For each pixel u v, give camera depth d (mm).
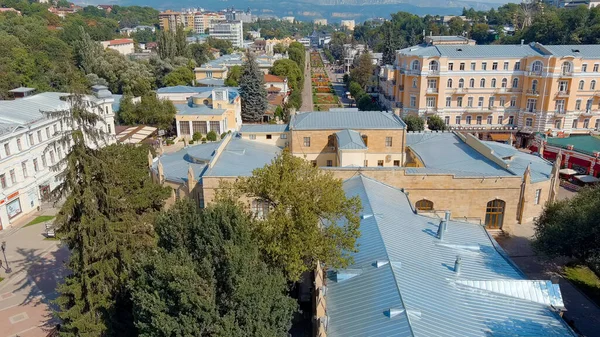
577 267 47312
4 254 51625
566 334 28422
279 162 36812
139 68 144375
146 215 41812
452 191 50875
